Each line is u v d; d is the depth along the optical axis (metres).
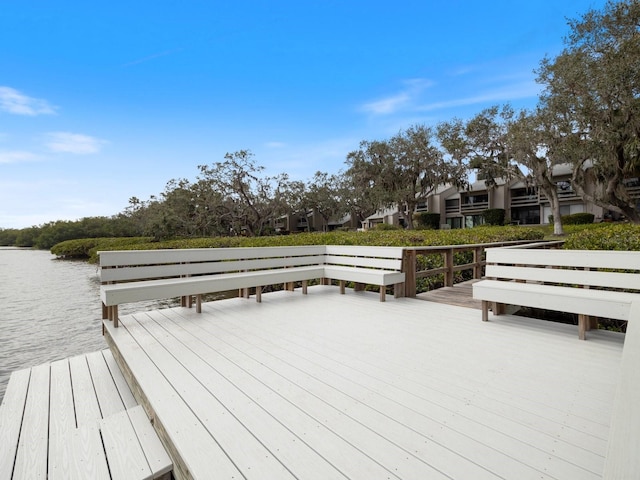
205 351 3.00
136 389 2.52
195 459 1.58
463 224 34.38
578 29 12.95
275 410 2.01
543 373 2.47
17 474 1.81
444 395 2.16
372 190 29.27
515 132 16.03
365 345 3.11
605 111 12.56
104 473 1.76
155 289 3.87
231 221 31.05
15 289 13.59
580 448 1.61
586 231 5.73
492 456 1.56
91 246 34.16
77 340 6.93
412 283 5.21
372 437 1.73
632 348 1.63
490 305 4.41
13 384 3.01
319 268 5.59
